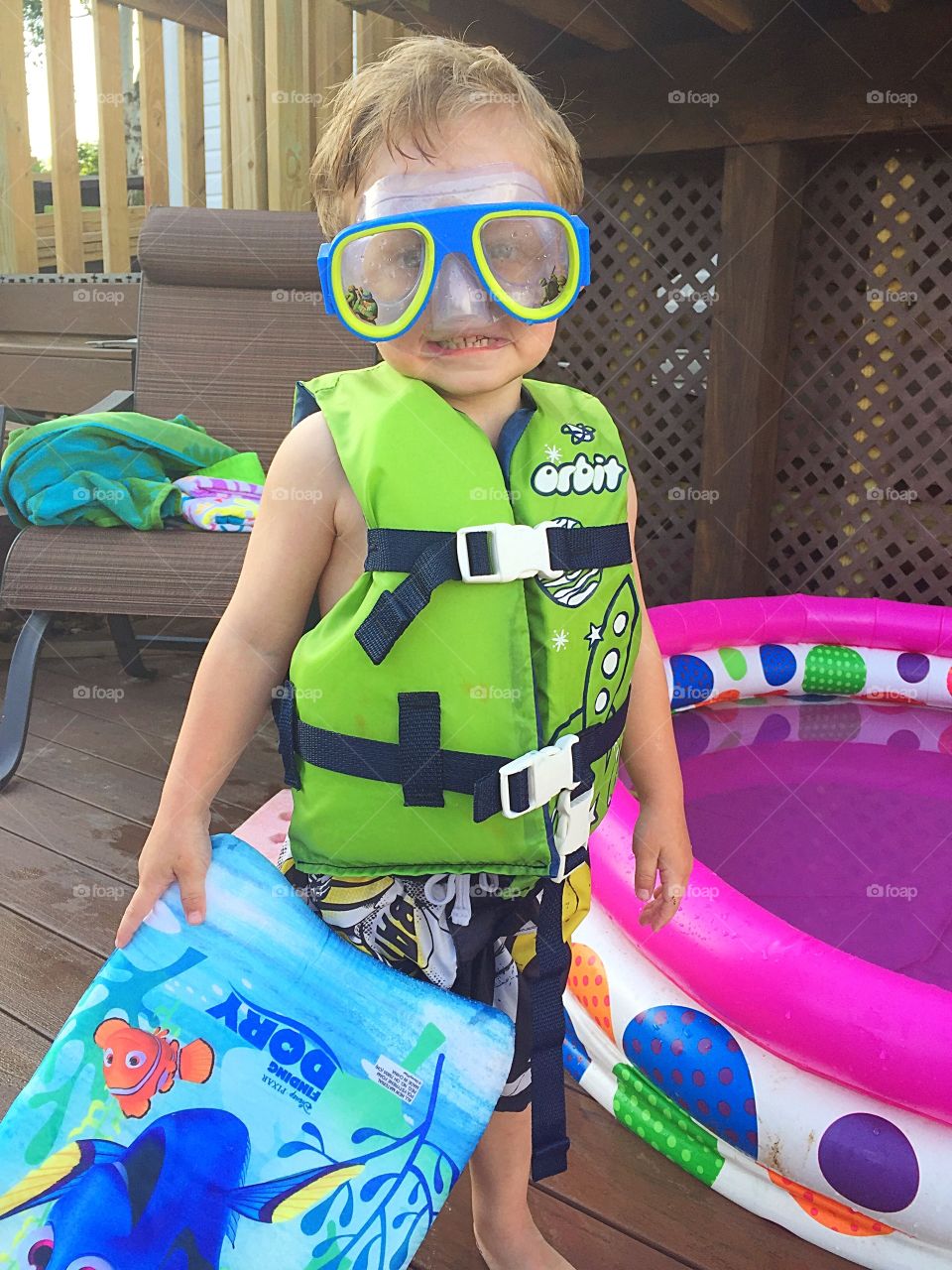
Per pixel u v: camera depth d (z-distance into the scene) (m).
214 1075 0.90
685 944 1.25
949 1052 1.07
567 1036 1.51
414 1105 0.91
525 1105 1.03
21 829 2.10
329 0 3.75
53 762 2.41
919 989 1.13
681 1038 1.27
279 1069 0.91
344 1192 0.87
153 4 4.08
